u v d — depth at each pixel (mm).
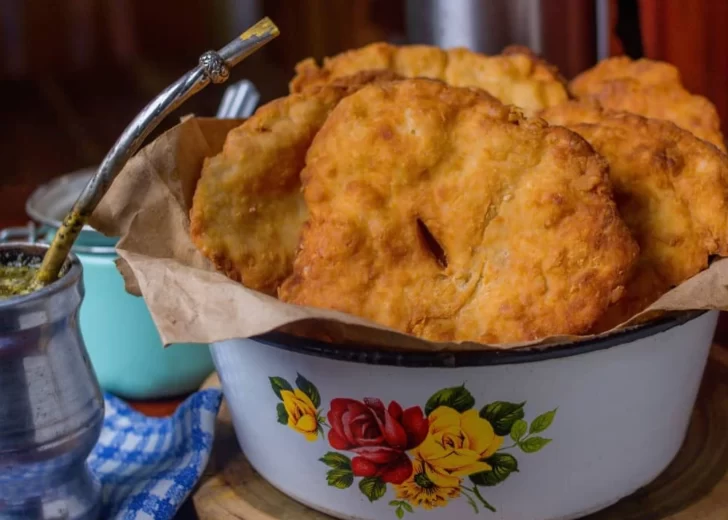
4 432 475
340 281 486
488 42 785
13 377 472
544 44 785
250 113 669
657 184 506
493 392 448
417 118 490
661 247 502
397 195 489
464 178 484
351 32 1757
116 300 598
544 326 470
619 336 444
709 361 601
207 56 464
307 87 586
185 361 624
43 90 1896
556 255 470
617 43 761
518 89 601
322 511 503
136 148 475
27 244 514
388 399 454
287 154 525
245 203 519
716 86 769
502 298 475
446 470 467
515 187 481
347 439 470
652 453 496
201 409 573
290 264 525
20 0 1896
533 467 468
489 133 485
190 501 548
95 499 521
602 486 484
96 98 1860
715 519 487
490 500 474
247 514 508
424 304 484
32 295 467
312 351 448
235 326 439
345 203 488
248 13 1942
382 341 442
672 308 447
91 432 505
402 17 1534
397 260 487
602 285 467
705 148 518
